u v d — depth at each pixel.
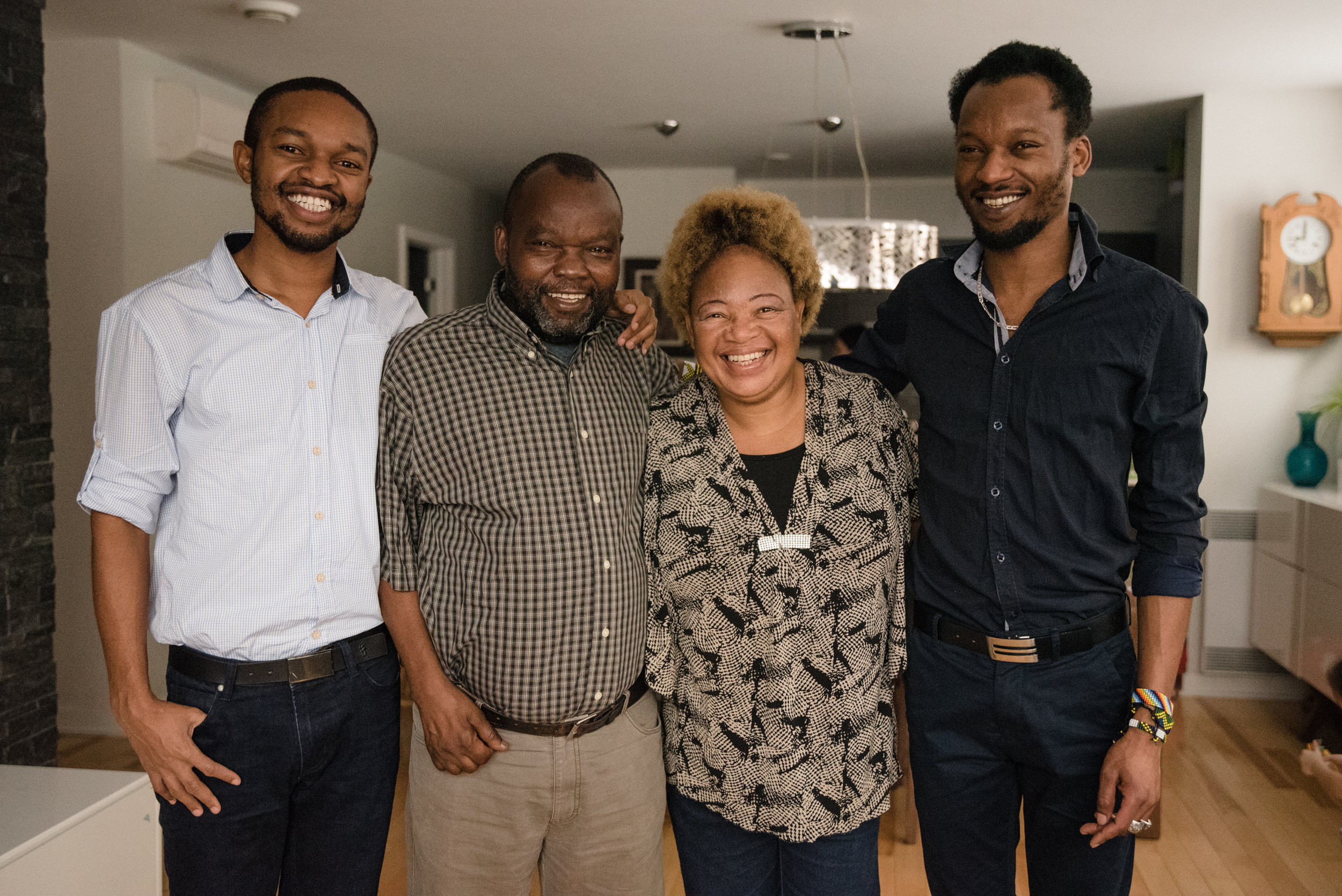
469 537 1.60
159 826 2.01
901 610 1.71
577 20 3.53
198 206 4.40
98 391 1.59
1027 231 1.60
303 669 1.60
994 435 1.66
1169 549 1.63
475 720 1.62
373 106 4.86
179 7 3.50
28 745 3.20
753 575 1.58
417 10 3.45
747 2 3.34
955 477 1.70
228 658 1.59
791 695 1.58
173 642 1.60
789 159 6.29
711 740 1.62
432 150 6.02
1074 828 1.70
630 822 1.68
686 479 1.63
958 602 1.71
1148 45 3.79
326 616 1.62
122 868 1.91
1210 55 3.92
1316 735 4.02
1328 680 3.83
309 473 1.60
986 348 1.68
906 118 5.05
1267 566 4.41
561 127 5.34
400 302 1.79
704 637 1.61
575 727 1.62
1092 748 1.67
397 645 1.66
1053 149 1.57
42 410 3.23
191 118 4.05
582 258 1.59
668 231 6.70
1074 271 1.61
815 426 1.62
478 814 1.65
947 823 1.77
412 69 4.19
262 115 1.59
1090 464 1.62
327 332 1.64
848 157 6.18
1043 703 1.66
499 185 7.49
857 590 1.60
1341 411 4.42
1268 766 3.75
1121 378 1.62
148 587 1.62
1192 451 1.64
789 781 1.58
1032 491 1.65
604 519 1.61
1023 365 1.64
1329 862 2.98
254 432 1.58
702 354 1.59
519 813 1.64
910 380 1.83
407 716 4.03
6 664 3.11
